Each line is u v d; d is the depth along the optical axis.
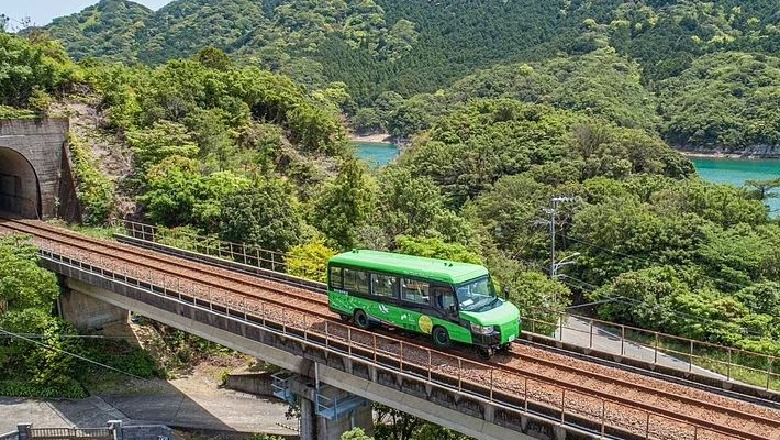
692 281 46.69
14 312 33.84
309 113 70.75
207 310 28.69
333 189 48.72
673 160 75.06
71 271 36.19
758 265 46.84
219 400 35.56
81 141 55.00
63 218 51.59
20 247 37.88
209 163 54.88
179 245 42.69
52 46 67.62
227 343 29.08
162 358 39.19
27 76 58.06
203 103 65.62
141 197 49.38
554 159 73.50
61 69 61.66
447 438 26.47
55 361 34.25
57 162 51.62
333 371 24.52
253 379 36.78
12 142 48.94
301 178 63.78
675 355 41.94
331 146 71.38
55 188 51.53
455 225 47.38
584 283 52.22
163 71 69.94
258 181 47.81
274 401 35.81
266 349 27.36
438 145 78.25
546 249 56.25
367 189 49.75
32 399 33.03
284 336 25.44
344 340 23.88
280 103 73.12
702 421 18.08
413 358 22.52
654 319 44.47
